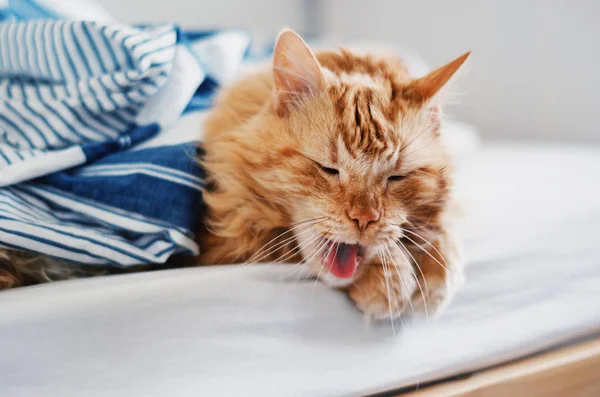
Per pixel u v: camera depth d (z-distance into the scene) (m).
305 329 0.45
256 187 0.49
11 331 0.40
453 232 0.52
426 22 1.20
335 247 0.48
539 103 1.06
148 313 0.42
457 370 0.48
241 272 0.45
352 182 0.48
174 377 0.42
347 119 0.48
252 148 0.49
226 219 0.50
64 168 0.49
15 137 0.50
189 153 0.50
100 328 0.41
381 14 1.28
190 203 0.48
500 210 0.63
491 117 1.14
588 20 0.96
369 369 0.46
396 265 0.48
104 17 0.69
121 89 0.49
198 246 0.50
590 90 0.98
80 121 0.50
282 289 0.45
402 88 0.51
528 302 0.52
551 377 0.49
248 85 0.54
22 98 0.51
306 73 0.49
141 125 0.52
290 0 1.20
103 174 0.48
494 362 0.49
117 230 0.47
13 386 0.40
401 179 0.49
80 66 0.50
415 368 0.47
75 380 0.41
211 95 0.60
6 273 0.45
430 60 1.21
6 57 0.51
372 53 0.57
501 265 0.52
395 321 0.47
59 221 0.47
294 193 0.48
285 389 0.44
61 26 0.50
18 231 0.44
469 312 0.50
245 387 0.43
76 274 0.48
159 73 0.50
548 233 0.58
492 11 1.09
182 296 0.43
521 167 0.80
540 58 1.04
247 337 0.44
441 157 0.51
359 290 0.47
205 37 0.66
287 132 0.48
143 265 0.49
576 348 0.51
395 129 0.49
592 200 0.66
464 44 1.15
